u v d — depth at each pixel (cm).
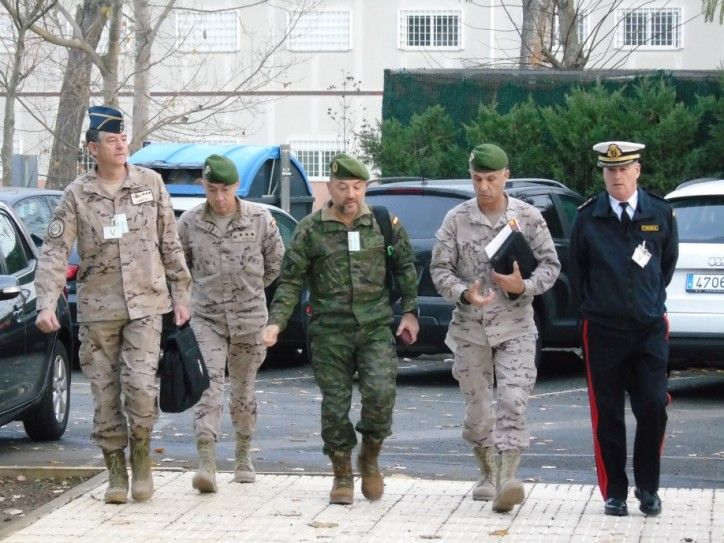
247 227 963
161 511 895
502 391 878
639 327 845
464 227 896
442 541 813
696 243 1409
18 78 2517
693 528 841
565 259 1580
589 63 4081
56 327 890
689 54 4141
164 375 902
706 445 1198
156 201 909
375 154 2592
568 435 1252
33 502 959
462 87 2614
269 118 4219
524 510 892
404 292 905
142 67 2795
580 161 2377
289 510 897
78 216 896
